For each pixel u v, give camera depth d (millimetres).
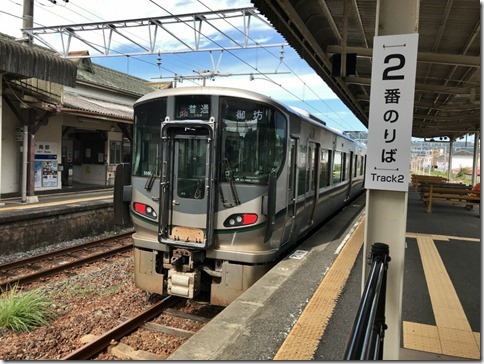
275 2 5766
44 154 15016
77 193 14867
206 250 5449
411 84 2635
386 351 2867
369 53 8164
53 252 8992
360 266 5762
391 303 2836
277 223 5590
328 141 9281
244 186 5281
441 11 6723
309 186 7480
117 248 9523
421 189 16250
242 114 5324
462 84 11664
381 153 2732
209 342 3486
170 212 5523
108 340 4793
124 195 6094
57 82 12039
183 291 5410
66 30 13312
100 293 6668
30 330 5164
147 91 23406
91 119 17297
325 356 3244
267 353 3297
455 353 3271
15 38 14070
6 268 7941
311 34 7555
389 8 2719
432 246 7312
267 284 4949
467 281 5230
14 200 12062
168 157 5480
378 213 2848
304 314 4062
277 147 5480
